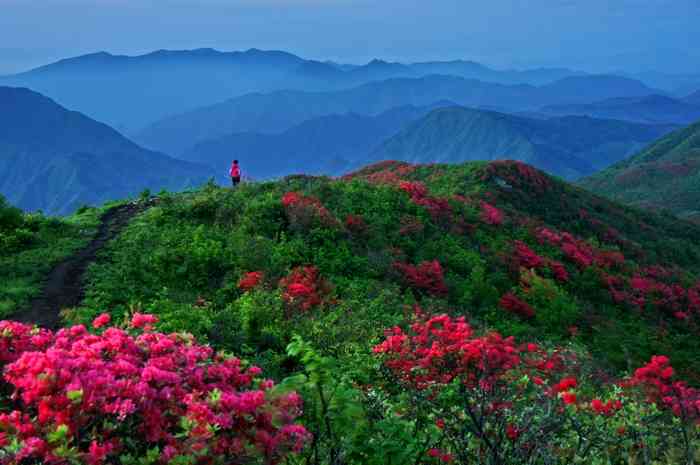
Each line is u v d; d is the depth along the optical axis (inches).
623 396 317.7
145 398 144.7
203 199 959.0
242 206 931.3
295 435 152.0
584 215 1875.0
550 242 1275.8
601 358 692.1
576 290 1051.3
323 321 511.8
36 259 689.6
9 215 807.7
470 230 1160.2
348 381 282.2
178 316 474.3
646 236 2076.8
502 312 798.5
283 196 998.4
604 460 240.4
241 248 737.6
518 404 244.5
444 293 788.0
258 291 572.7
